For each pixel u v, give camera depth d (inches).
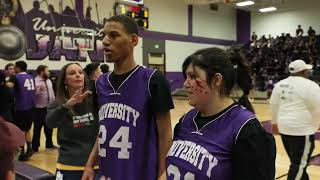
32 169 97.5
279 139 268.1
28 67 448.8
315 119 139.9
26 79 222.1
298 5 800.3
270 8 802.8
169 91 70.6
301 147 140.3
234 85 52.9
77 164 91.1
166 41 685.9
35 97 230.2
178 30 711.1
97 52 532.1
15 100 216.1
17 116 215.8
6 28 353.4
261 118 388.5
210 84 50.4
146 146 69.5
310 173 182.4
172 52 700.7
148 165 69.4
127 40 68.8
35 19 457.7
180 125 56.5
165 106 69.1
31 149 222.4
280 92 145.6
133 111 69.2
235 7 845.8
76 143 92.4
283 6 816.3
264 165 46.1
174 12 700.0
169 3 687.7
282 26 829.2
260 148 46.4
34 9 456.4
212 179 48.8
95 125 92.0
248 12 871.7
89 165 79.8
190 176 50.3
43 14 466.3
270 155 46.9
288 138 142.2
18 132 31.4
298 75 144.3
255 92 621.9
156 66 668.7
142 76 70.1
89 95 89.0
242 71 55.5
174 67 706.2
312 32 743.7
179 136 55.5
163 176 64.1
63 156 93.0
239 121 48.9
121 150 69.4
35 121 234.8
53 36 478.3
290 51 728.3
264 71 705.0
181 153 52.6
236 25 874.8
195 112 55.5
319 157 214.7
